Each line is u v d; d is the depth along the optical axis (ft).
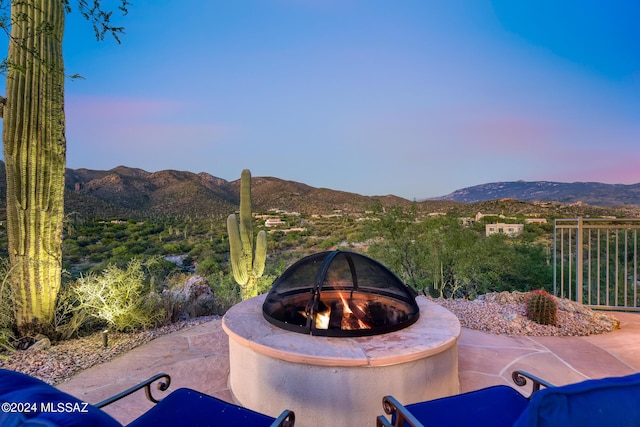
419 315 10.49
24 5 13.03
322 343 8.41
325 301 11.19
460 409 5.95
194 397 6.40
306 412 7.88
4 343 12.62
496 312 16.08
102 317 14.35
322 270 10.40
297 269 11.32
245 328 9.57
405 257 24.85
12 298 13.44
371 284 11.55
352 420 7.68
